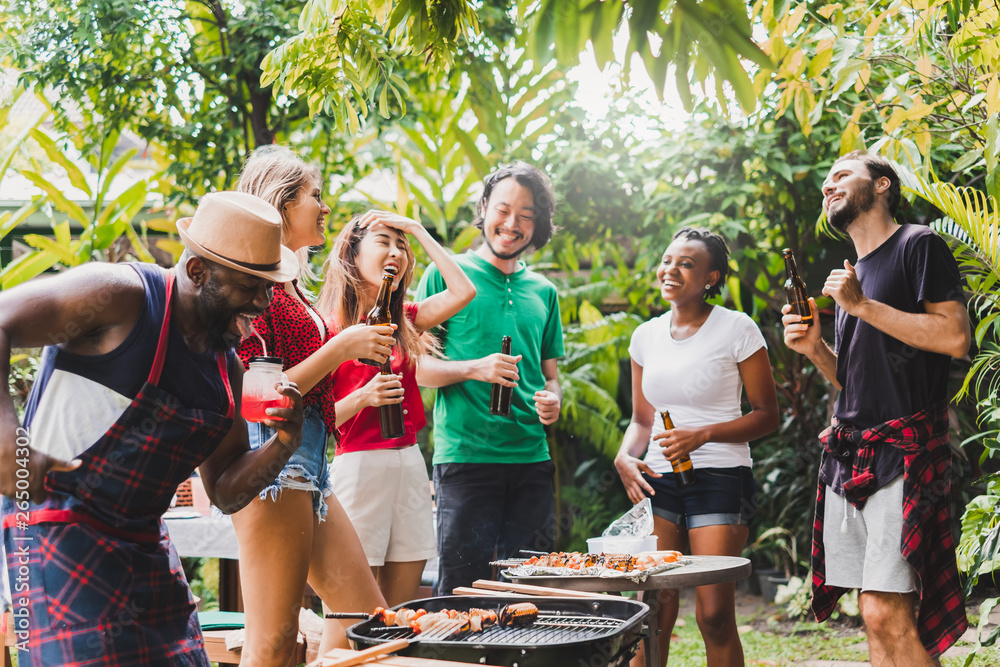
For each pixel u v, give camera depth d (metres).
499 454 3.18
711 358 3.18
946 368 2.66
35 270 5.92
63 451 1.61
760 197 5.89
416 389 2.98
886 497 2.57
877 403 2.65
